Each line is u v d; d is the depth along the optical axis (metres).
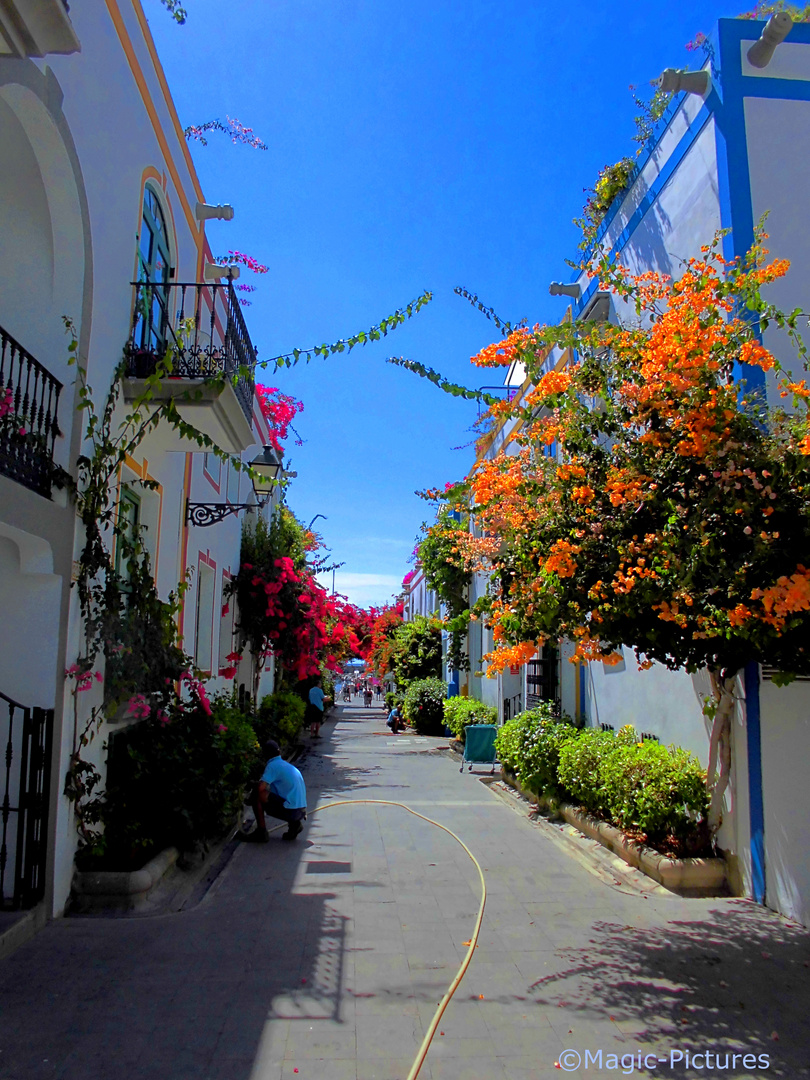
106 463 6.95
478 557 8.73
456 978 4.89
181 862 7.56
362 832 9.55
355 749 20.84
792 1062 3.93
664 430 5.42
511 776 13.12
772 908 6.26
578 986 4.83
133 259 7.83
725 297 6.14
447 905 6.53
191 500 10.81
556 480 6.00
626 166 9.27
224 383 7.43
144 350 7.68
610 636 5.64
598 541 5.54
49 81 5.79
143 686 7.32
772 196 7.10
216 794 7.70
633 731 8.79
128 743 7.54
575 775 8.91
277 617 16.20
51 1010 4.41
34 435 5.69
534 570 6.18
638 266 8.90
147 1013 4.39
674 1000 4.62
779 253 7.02
